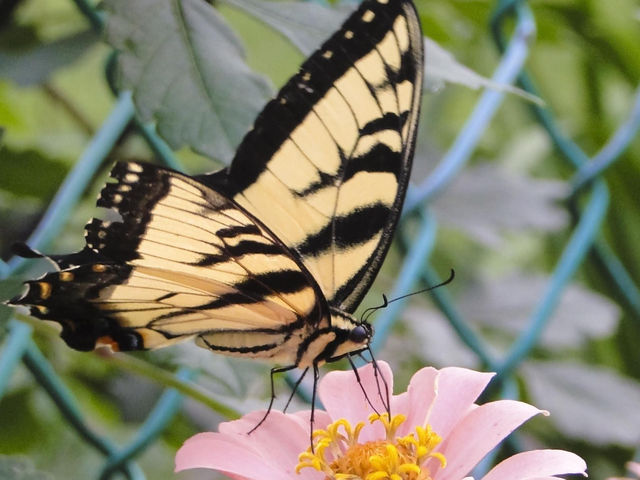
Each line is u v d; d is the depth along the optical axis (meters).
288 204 0.37
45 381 0.40
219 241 0.37
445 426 0.36
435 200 0.50
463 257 0.56
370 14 0.36
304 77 0.36
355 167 0.37
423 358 0.49
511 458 0.34
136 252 0.36
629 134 0.51
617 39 0.54
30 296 0.36
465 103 0.58
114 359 0.38
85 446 0.47
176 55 0.36
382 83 0.37
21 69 0.42
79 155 0.46
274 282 0.37
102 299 0.37
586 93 0.57
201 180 0.36
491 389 0.47
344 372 0.38
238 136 0.36
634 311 0.52
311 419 0.37
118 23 0.36
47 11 0.45
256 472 0.35
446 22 0.49
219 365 0.39
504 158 0.57
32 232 0.45
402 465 0.36
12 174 0.44
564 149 0.50
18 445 0.45
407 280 0.46
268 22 0.37
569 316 0.51
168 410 0.41
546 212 0.50
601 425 0.48
